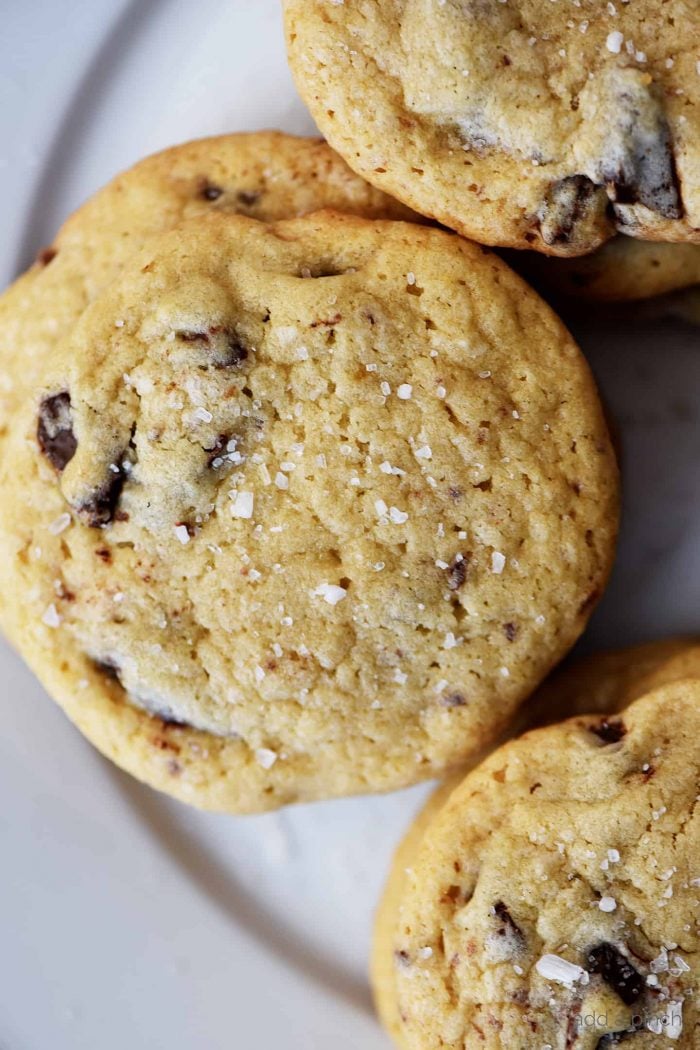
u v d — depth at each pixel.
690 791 0.29
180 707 0.30
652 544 0.32
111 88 0.33
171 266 0.30
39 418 0.30
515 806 0.29
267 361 0.29
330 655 0.29
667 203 0.29
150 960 0.32
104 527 0.30
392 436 0.29
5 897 0.33
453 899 0.29
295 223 0.30
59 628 0.30
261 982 0.32
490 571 0.30
